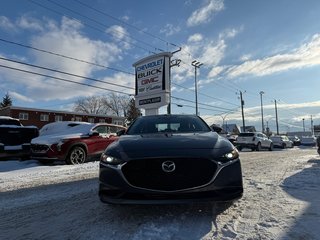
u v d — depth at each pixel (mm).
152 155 4055
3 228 4246
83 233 3867
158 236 3619
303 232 3648
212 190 4000
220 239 3508
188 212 4523
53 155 10984
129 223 4129
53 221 4461
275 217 4234
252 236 3572
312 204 4848
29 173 9398
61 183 7645
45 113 52844
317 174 7953
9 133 11938
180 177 3994
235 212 4504
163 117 6367
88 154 11992
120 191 4062
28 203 5621
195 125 5953
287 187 6234
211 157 4074
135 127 6012
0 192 6750
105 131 12938
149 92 19844
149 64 19906
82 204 5355
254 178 7426
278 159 13062
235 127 89125
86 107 82312
